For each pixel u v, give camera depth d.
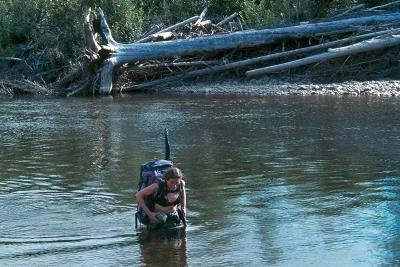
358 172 12.65
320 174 12.57
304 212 10.08
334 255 8.23
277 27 30.88
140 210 9.51
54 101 27.34
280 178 12.34
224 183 12.05
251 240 8.88
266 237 8.98
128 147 15.99
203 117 21.03
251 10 33.50
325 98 25.36
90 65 29.53
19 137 17.86
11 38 34.91
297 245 8.63
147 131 18.50
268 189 11.52
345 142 15.92
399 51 29.12
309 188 11.52
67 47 33.41
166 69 31.27
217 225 9.55
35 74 32.59
